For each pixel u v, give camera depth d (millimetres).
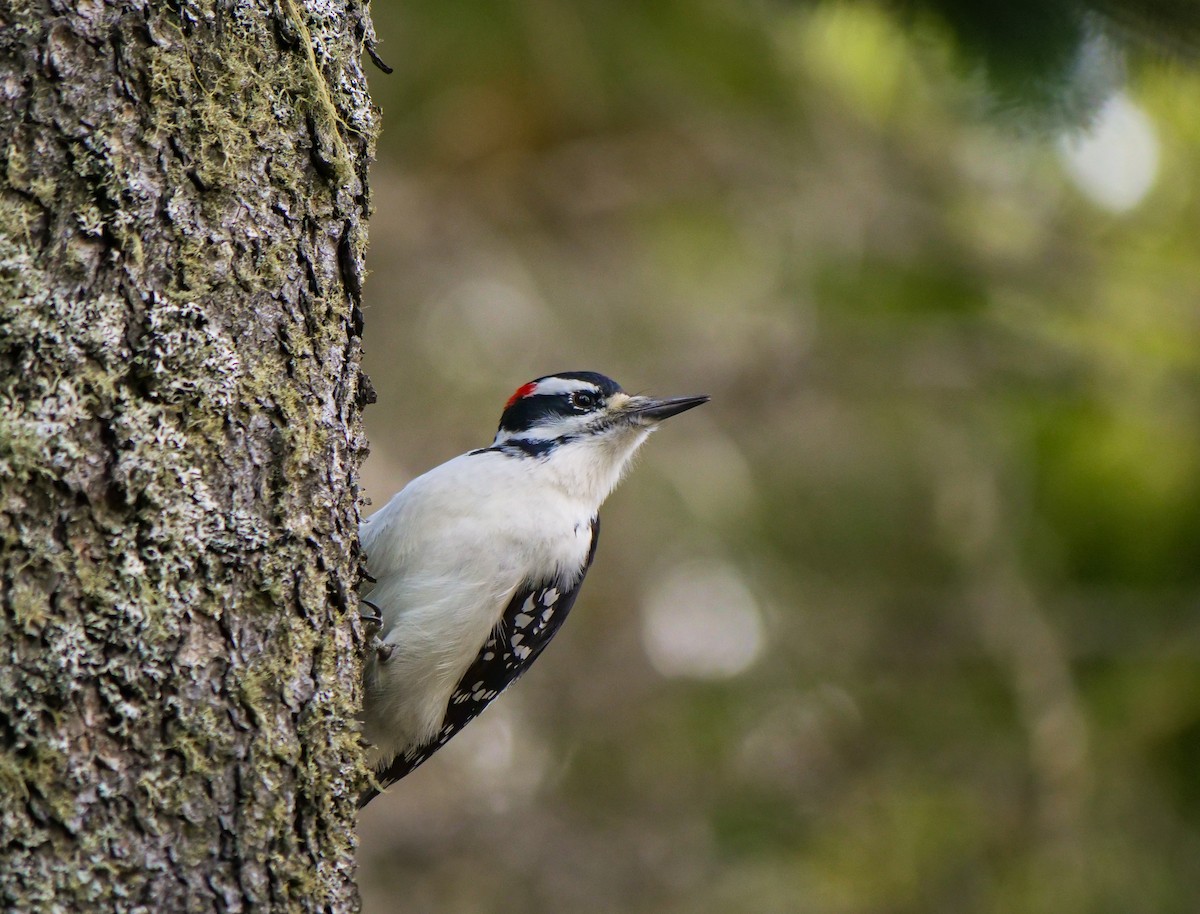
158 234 4008
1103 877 12992
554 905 14008
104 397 3859
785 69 13414
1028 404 14695
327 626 4371
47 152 3848
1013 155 8031
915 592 15180
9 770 3580
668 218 14633
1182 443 14148
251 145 4270
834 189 14469
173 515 3941
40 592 3699
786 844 14133
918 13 5777
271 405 4238
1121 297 14555
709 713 14953
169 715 3857
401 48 12047
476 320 14656
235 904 3898
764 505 15391
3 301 3752
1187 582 14008
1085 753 13469
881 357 14883
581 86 12711
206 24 4172
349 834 4332
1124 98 5973
